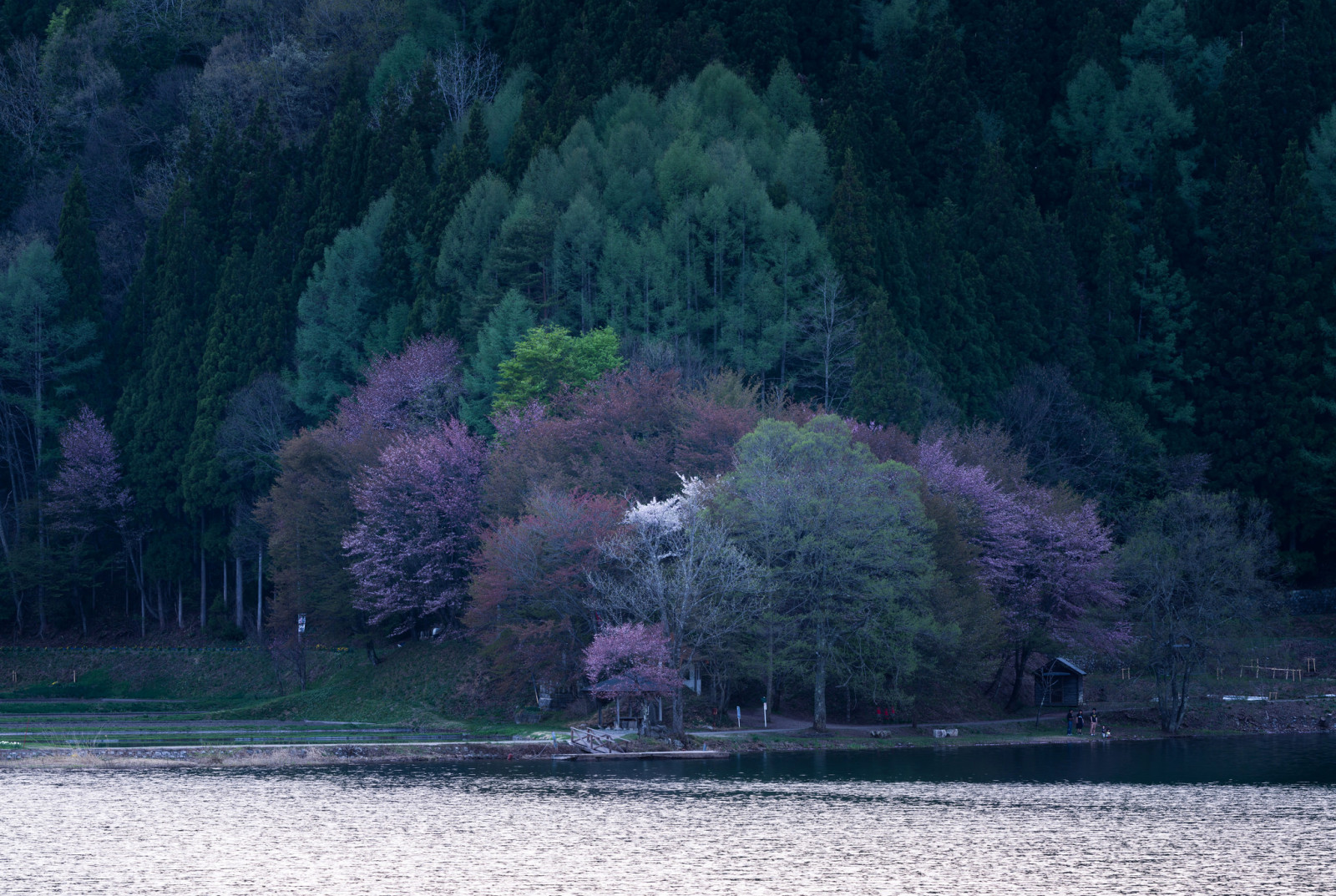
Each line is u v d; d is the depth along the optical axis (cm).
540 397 11688
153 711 10806
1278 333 14862
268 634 12350
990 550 10088
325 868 4912
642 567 8550
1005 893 4659
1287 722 10306
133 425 14388
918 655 8506
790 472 8912
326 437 11612
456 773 7225
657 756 7906
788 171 15138
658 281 13675
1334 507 14200
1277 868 5050
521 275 14038
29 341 14688
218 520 14050
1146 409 15250
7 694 12375
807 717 9500
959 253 15238
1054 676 10762
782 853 5247
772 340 13412
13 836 5397
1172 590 9869
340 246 14650
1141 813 6194
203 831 5522
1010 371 14325
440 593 10138
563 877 4831
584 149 15225
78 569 14000
